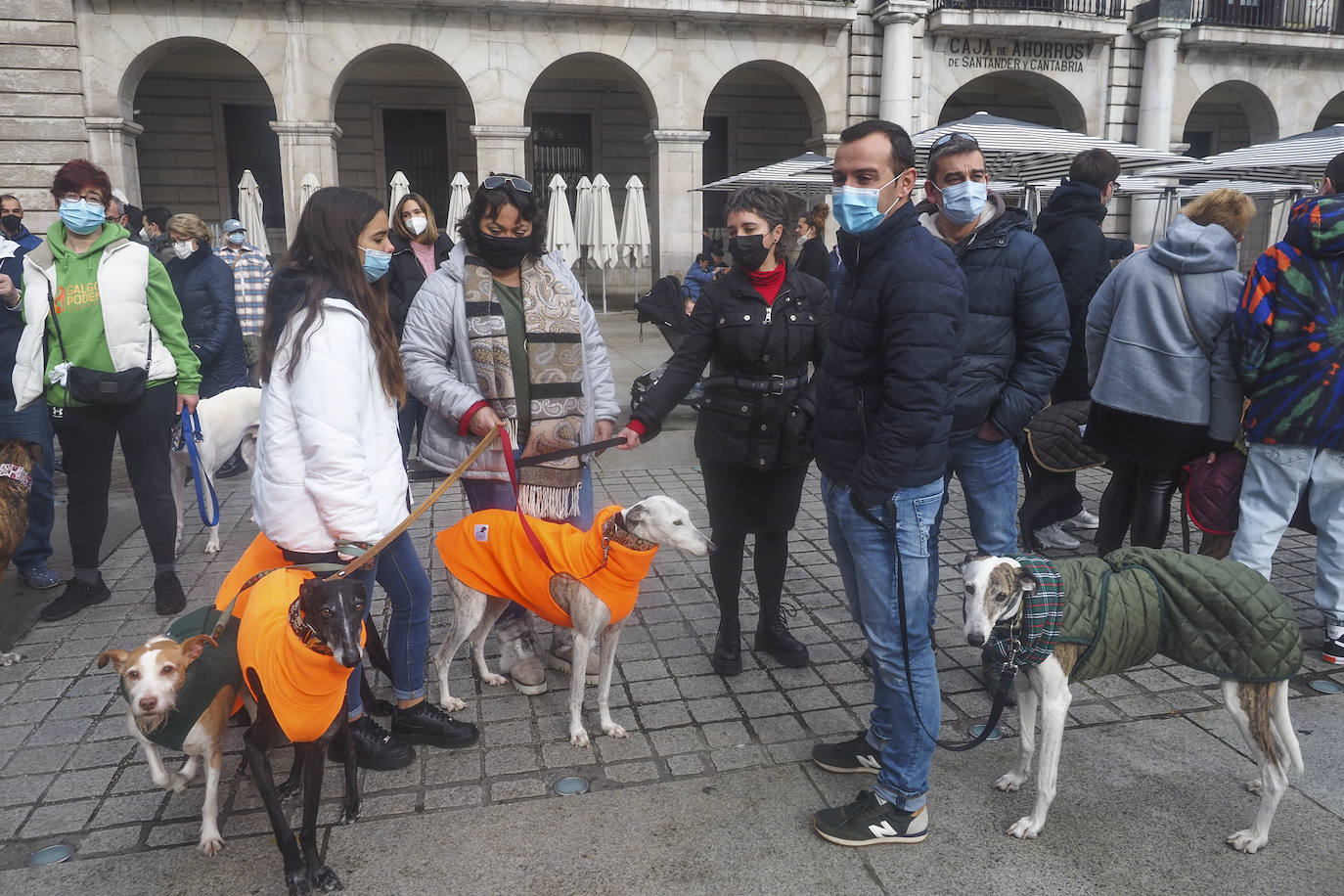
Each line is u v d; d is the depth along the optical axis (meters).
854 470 2.79
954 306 2.60
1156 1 20.39
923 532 2.76
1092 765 3.35
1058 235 5.25
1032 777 3.27
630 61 18.61
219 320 7.28
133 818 3.05
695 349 3.87
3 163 15.96
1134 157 8.91
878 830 2.88
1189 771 3.31
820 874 2.77
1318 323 3.71
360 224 2.94
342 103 21.55
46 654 4.23
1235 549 4.10
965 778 3.29
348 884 2.72
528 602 3.53
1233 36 20.95
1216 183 10.73
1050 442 4.97
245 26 16.72
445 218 22.77
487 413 3.49
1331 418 3.76
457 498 6.59
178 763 3.37
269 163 21.53
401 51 18.59
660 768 3.35
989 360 3.68
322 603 2.49
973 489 3.89
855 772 3.30
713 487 3.97
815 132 20.41
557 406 3.74
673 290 8.40
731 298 3.79
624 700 3.86
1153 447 4.20
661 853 2.87
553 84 22.53
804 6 18.83
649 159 23.45
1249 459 4.03
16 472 4.27
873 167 2.61
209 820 2.87
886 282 2.64
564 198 16.02
